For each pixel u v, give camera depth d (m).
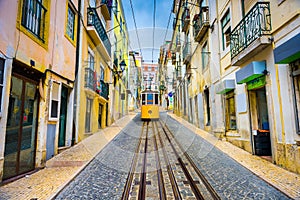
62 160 4.30
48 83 4.41
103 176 3.48
